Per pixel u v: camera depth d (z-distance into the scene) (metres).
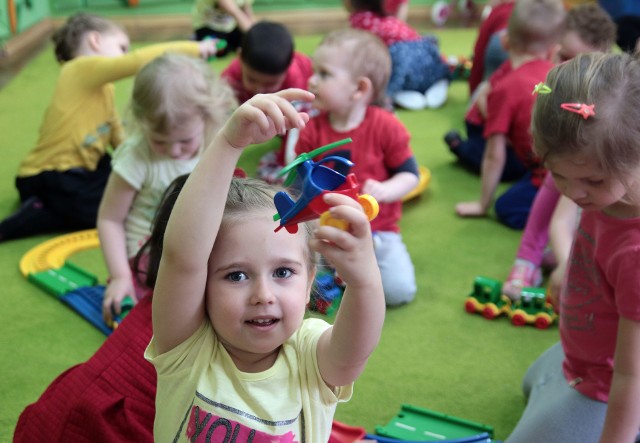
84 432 1.12
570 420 1.26
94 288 1.88
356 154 1.95
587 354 1.26
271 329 0.84
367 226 0.70
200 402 0.86
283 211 0.71
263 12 4.98
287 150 2.38
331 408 0.90
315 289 1.16
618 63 1.05
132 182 1.66
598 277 1.18
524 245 1.87
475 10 5.27
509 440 1.32
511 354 1.69
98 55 2.35
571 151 1.04
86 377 1.17
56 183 2.19
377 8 3.40
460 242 2.21
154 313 0.86
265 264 0.84
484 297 1.86
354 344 0.80
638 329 1.09
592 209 1.10
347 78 1.91
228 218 0.84
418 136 3.07
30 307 1.84
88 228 2.25
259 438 0.85
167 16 4.81
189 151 1.66
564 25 2.42
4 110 3.25
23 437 1.18
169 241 0.79
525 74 2.29
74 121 2.23
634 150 1.02
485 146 2.69
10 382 1.55
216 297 0.84
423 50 3.38
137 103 1.61
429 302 1.90
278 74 2.43
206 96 1.63
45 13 4.67
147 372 1.15
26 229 2.19
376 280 0.75
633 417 1.10
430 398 1.54
